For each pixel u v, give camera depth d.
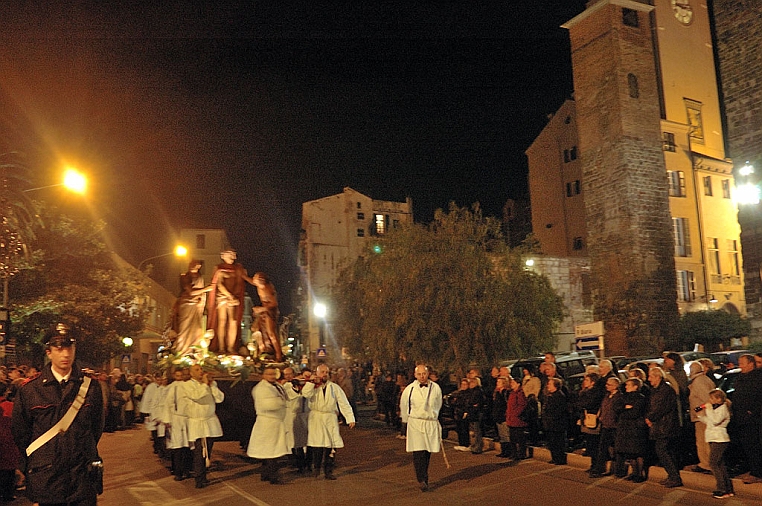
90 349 28.83
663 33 39.94
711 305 37.41
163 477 12.60
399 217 67.56
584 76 35.47
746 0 27.36
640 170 33.31
